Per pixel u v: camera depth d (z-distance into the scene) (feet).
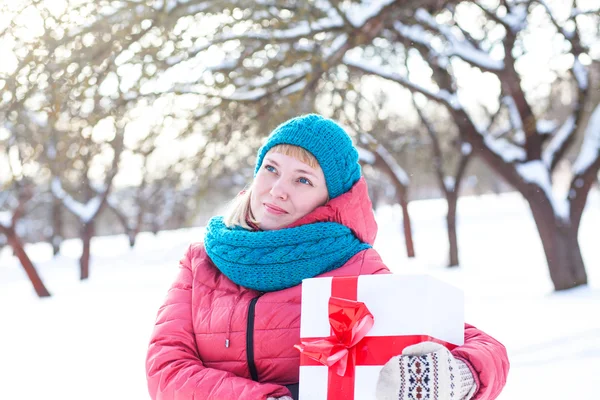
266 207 5.58
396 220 78.07
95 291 39.45
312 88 20.53
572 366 12.28
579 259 25.82
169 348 5.40
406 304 4.55
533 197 26.20
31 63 18.26
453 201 40.86
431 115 50.06
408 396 4.17
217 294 5.60
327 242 5.35
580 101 26.86
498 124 39.55
